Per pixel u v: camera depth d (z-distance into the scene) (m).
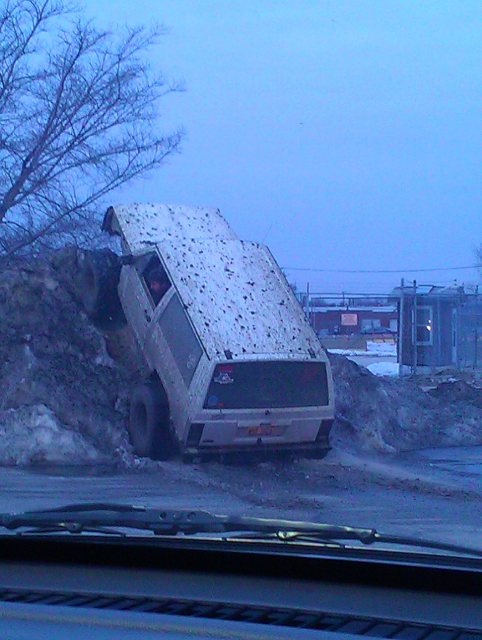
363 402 15.72
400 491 11.08
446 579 4.04
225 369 11.64
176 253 12.70
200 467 12.02
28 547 4.64
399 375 25.00
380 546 4.61
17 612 3.54
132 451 12.66
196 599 3.77
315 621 3.42
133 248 13.95
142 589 3.98
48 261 16.52
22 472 11.68
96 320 15.10
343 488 11.24
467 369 26.69
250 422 11.82
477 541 7.88
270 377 11.94
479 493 11.05
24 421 12.59
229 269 12.76
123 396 13.80
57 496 10.12
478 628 3.35
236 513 9.26
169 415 12.38
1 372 13.62
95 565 4.50
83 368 14.12
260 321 12.22
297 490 11.01
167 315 12.46
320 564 4.22
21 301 15.08
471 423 16.48
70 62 18.66
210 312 12.04
